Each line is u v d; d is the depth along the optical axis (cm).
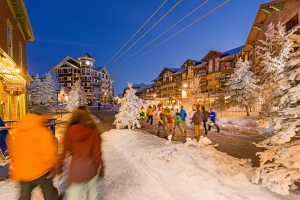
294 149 364
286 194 337
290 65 373
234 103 2102
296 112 359
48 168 279
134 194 368
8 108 1266
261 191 370
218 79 4203
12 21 1210
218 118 1923
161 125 1098
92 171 266
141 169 487
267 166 398
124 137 916
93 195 277
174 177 435
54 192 294
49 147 278
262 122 418
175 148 573
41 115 284
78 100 2727
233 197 340
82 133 265
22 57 1628
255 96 1958
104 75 9106
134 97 1318
